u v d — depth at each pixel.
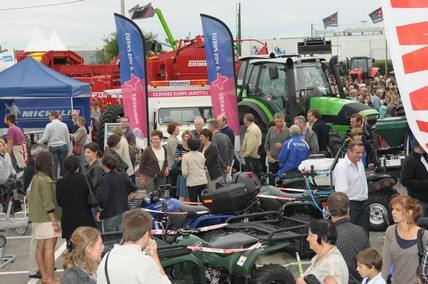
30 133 17.30
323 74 16.33
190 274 7.15
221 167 11.88
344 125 15.18
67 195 8.42
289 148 10.85
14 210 10.73
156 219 8.02
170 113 17.42
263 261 9.45
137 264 4.45
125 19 14.27
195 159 11.30
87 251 4.98
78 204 8.45
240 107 16.72
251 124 13.92
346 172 8.03
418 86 6.61
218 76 14.32
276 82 16.08
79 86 17.59
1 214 13.76
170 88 17.58
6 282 9.14
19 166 15.53
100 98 26.14
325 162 9.59
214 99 14.42
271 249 6.92
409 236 5.84
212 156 11.48
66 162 8.48
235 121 14.35
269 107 16.05
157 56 22.20
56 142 15.49
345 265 4.91
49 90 17.28
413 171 8.50
